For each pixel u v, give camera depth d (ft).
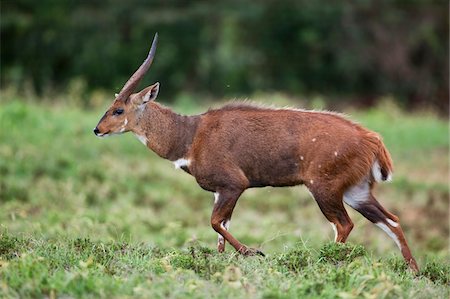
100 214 79.56
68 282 45.11
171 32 184.85
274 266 51.52
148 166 102.63
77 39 184.85
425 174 113.80
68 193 87.51
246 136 57.36
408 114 175.73
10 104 118.62
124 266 50.70
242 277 47.24
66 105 138.82
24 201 85.46
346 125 57.21
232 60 184.96
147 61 60.34
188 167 58.85
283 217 89.10
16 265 47.55
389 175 57.47
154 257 54.44
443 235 88.89
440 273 54.03
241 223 84.69
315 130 56.75
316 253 56.34
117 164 101.76
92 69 183.93
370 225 87.25
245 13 185.88
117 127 59.36
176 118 59.26
